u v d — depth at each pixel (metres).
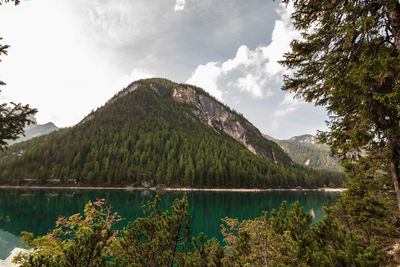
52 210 37.44
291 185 124.25
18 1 5.54
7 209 38.19
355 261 3.34
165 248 6.28
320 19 5.45
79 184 100.44
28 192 74.56
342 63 5.20
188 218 6.43
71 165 109.94
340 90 4.46
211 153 131.50
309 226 5.66
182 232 6.34
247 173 112.38
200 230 25.52
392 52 4.62
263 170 129.25
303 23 5.66
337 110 5.12
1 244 19.53
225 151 145.00
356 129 4.48
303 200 68.38
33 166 107.62
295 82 5.66
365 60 4.16
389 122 4.13
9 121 5.73
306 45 5.56
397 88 3.51
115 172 104.81
